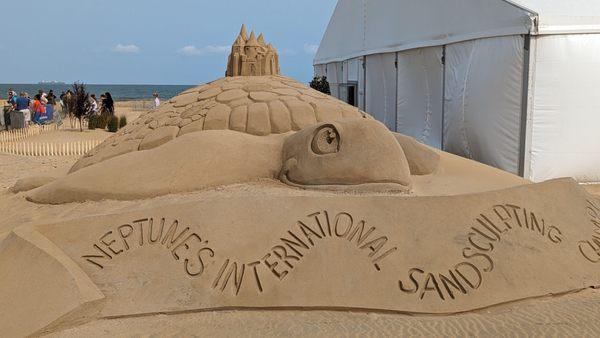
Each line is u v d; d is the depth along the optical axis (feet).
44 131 57.36
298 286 11.57
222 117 19.34
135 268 11.85
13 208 17.38
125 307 11.06
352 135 15.65
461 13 34.42
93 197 16.40
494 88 30.91
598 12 28.07
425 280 11.78
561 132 28.73
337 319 10.89
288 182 16.26
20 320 10.55
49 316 10.50
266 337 9.83
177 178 16.14
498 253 12.49
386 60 47.32
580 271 12.76
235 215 12.68
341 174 15.33
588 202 14.84
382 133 15.80
